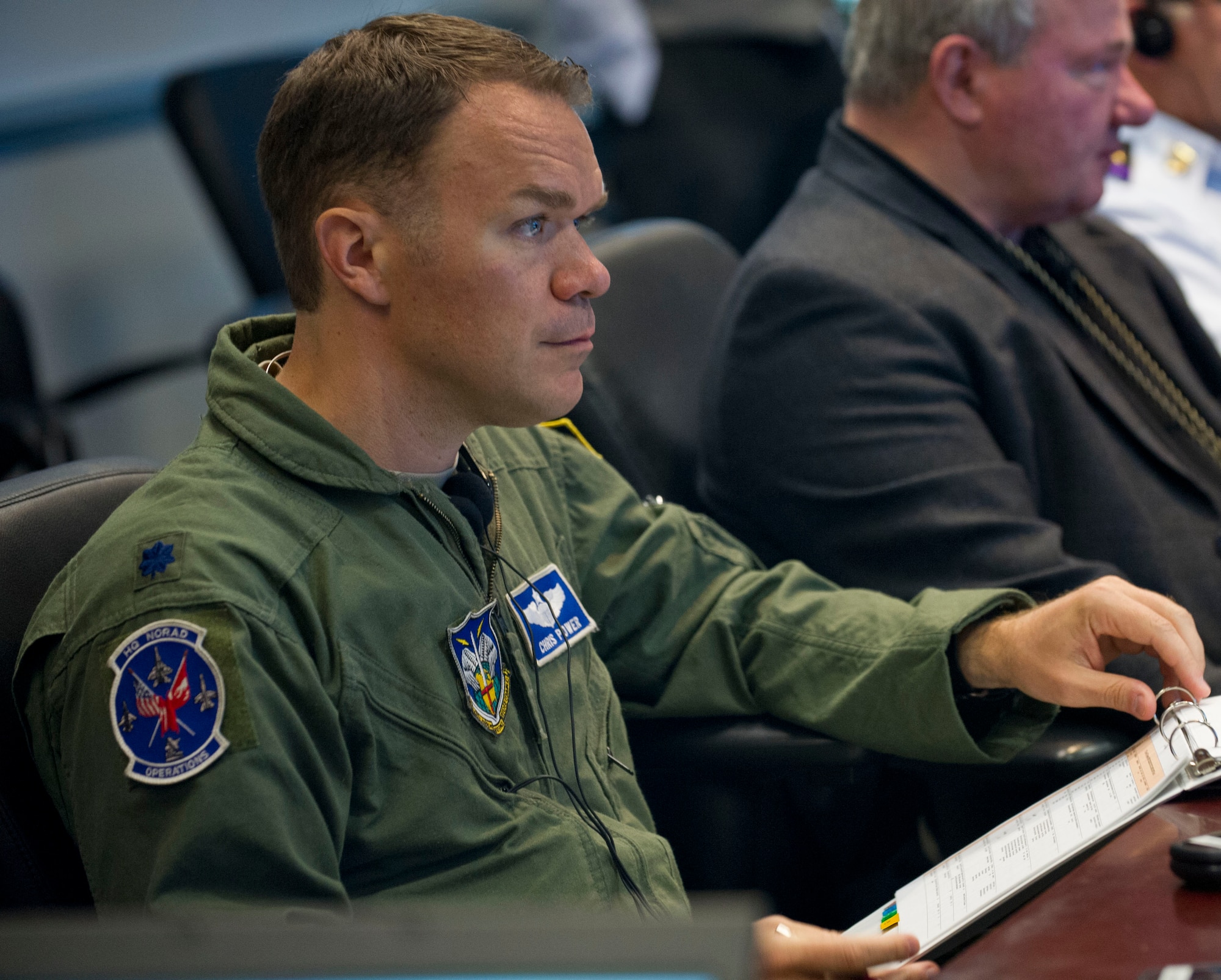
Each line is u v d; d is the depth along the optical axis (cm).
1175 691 162
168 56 546
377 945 69
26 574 154
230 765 128
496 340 151
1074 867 133
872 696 185
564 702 170
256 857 128
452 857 147
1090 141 244
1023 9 233
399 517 154
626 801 176
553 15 569
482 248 148
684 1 485
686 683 197
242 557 139
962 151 245
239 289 571
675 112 487
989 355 230
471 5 645
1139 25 328
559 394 156
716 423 239
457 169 147
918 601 193
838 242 239
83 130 523
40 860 146
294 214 154
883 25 245
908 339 228
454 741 148
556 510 193
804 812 220
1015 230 263
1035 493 233
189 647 132
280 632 137
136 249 543
